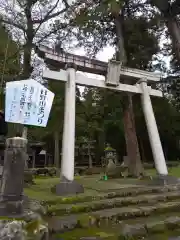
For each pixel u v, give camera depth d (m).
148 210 5.06
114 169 11.25
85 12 10.66
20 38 10.88
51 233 3.91
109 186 7.39
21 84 4.46
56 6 11.20
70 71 7.57
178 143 28.17
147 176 9.88
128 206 5.39
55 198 5.30
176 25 11.95
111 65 8.31
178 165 20.56
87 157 28.64
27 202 4.52
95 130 25.20
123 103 12.27
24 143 3.94
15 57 10.55
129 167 11.48
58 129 15.16
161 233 4.30
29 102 4.42
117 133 28.17
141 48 12.84
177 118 24.66
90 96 21.42
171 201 5.91
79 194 5.90
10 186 3.71
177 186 7.14
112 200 5.47
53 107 13.27
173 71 15.80
